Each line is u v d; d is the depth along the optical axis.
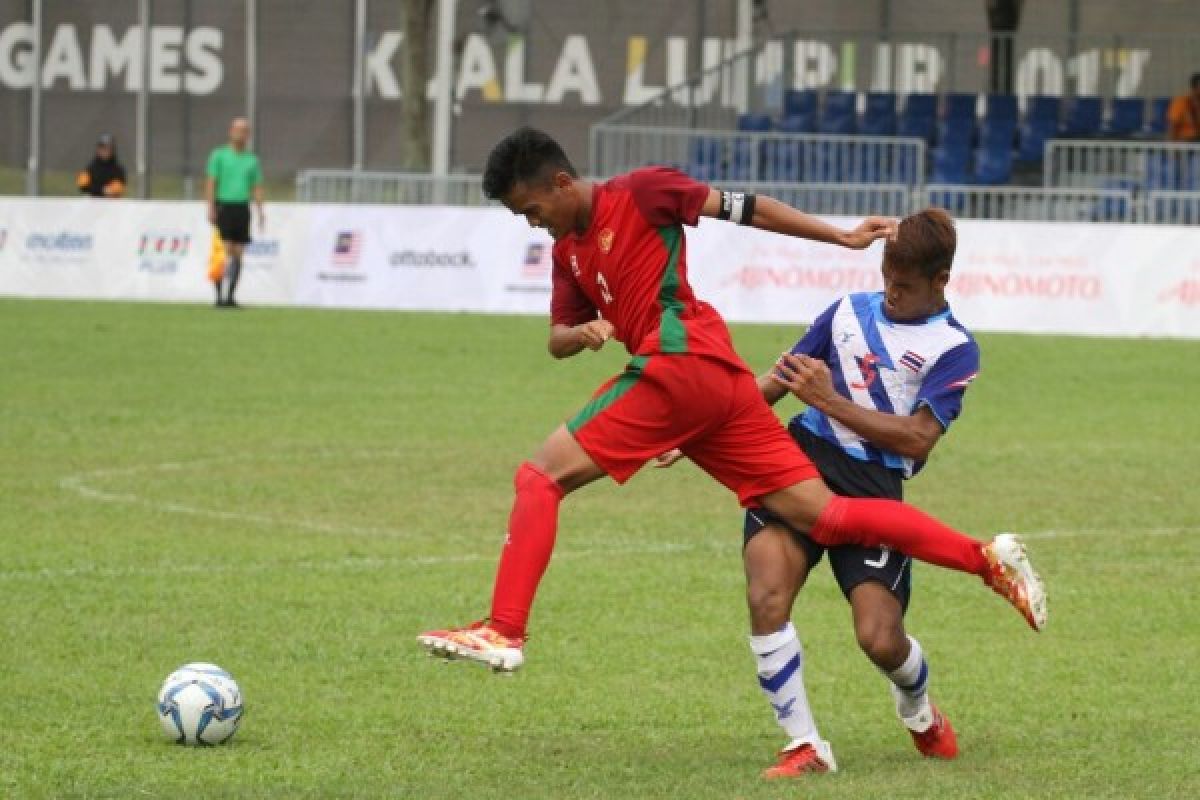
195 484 36.72
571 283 18.47
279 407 48.16
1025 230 68.31
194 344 62.19
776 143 82.81
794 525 17.77
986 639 24.62
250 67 105.00
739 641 24.33
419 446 41.88
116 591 27.02
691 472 39.53
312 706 20.72
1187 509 35.06
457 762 18.30
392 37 111.50
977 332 68.38
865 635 17.55
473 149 110.94
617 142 87.19
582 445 17.55
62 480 37.06
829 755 17.81
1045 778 17.55
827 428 18.27
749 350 60.06
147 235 79.50
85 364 56.62
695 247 70.44
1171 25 102.12
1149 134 92.69
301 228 77.31
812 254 69.81
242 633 24.47
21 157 113.44
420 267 76.00
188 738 18.84
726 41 108.88
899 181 81.62
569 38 109.94
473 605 26.38
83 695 21.08
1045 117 91.94
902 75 101.88
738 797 16.62
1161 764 18.22
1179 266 67.31
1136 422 47.31
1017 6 98.62
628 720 20.25
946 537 17.59
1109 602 26.97
